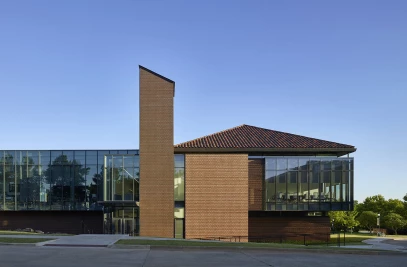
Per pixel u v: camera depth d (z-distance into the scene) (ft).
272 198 113.70
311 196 114.21
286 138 124.26
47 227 136.46
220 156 108.88
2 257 47.60
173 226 104.83
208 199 107.24
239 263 47.70
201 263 46.73
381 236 181.98
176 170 108.47
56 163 138.92
